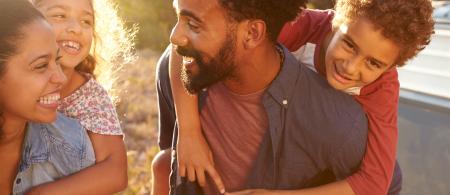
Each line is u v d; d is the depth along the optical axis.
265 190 2.30
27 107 1.97
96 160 2.36
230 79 2.22
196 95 2.37
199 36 2.08
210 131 2.39
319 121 2.23
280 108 2.25
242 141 2.34
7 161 2.18
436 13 3.83
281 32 2.40
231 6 2.03
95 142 2.38
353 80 2.19
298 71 2.24
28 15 1.95
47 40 1.97
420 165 3.06
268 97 2.24
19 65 1.93
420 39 2.12
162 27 12.21
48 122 2.04
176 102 2.38
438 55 3.31
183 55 2.13
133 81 9.12
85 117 2.38
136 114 7.83
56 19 2.39
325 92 2.24
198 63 2.13
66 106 2.39
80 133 2.27
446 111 2.95
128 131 7.20
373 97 2.26
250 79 2.21
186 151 2.36
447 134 2.94
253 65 2.18
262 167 2.35
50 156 2.20
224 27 2.06
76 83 2.41
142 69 10.15
